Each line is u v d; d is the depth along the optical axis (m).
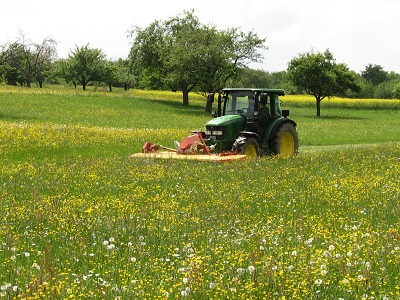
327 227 10.22
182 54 66.31
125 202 12.39
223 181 15.89
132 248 8.56
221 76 67.19
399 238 9.14
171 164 19.19
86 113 53.56
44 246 8.95
